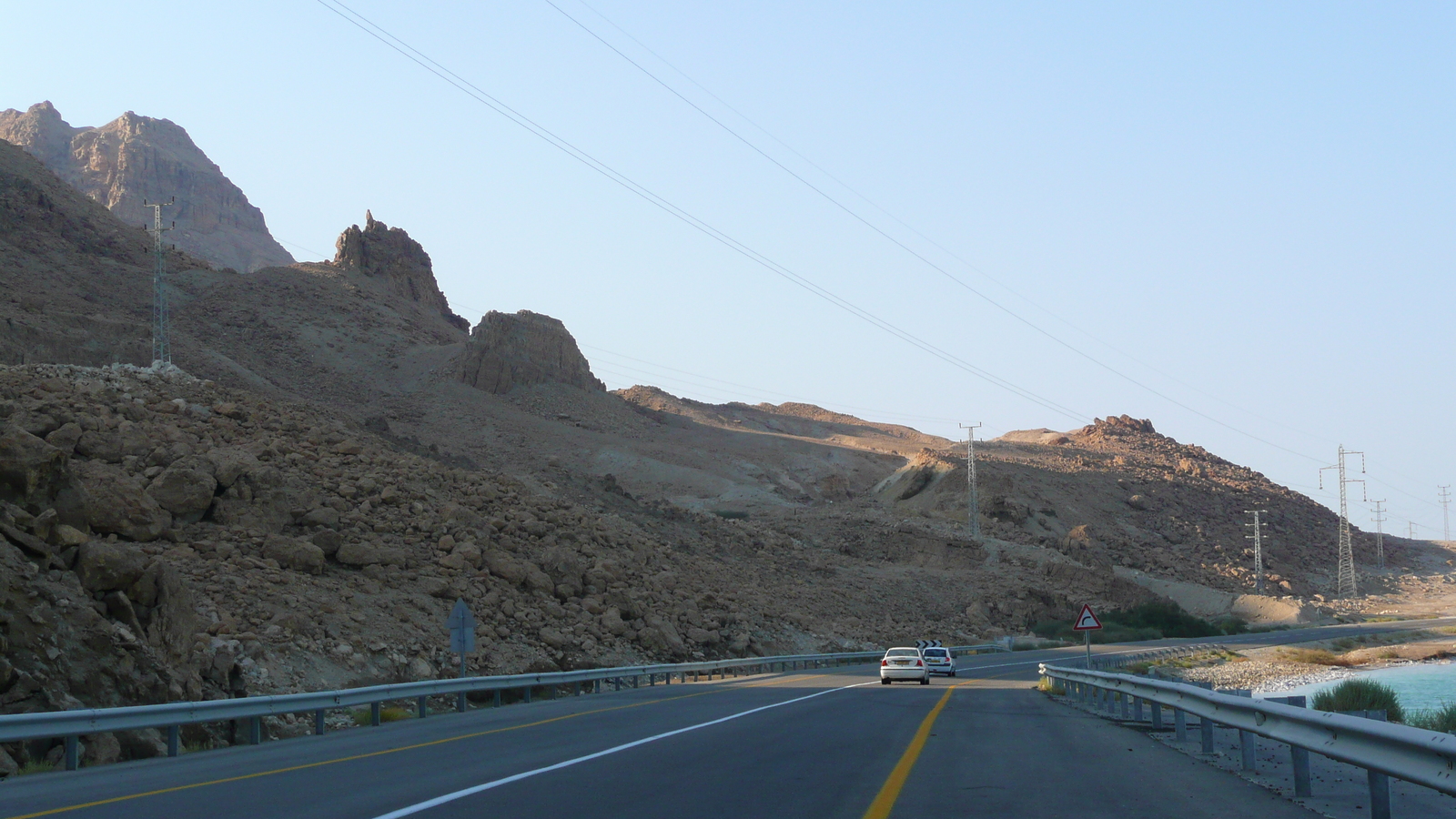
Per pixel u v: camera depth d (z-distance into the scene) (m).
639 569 55.41
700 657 48.38
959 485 148.12
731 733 17.86
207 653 24.84
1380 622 111.62
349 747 16.73
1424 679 58.56
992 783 11.87
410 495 47.38
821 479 167.50
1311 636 91.44
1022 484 160.88
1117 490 183.75
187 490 36.97
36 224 188.88
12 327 96.38
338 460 49.19
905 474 159.38
